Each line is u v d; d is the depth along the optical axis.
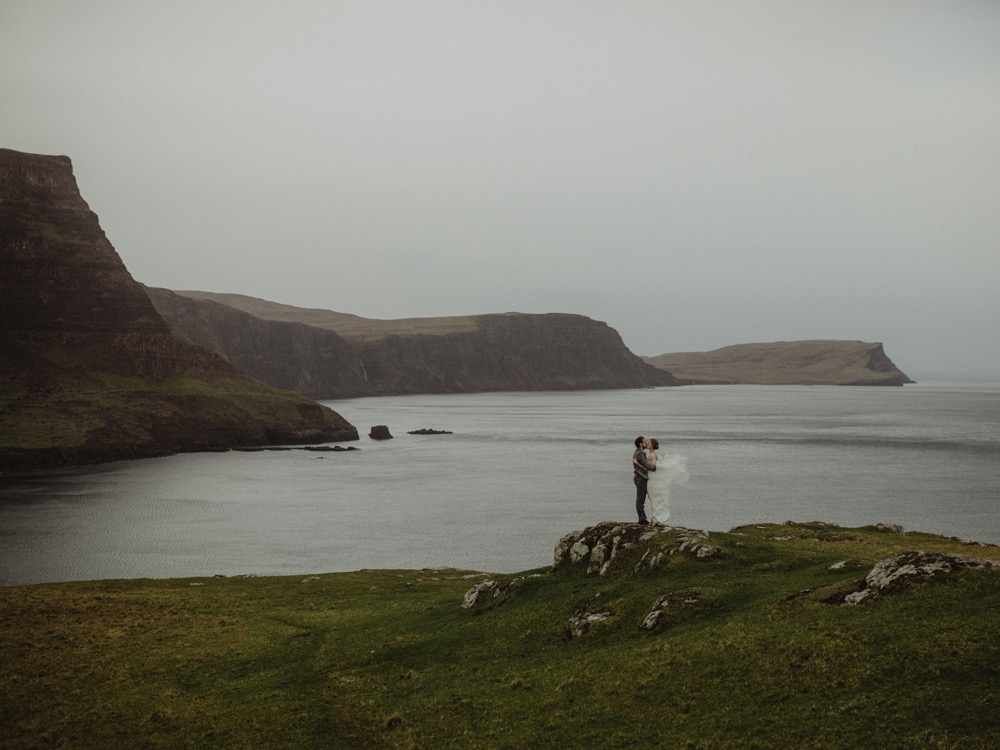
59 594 57.25
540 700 26.70
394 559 90.06
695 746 21.33
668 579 35.16
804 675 23.11
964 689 19.95
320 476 166.75
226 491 145.00
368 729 27.98
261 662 38.69
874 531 52.72
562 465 184.12
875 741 19.11
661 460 42.97
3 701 34.94
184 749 28.75
